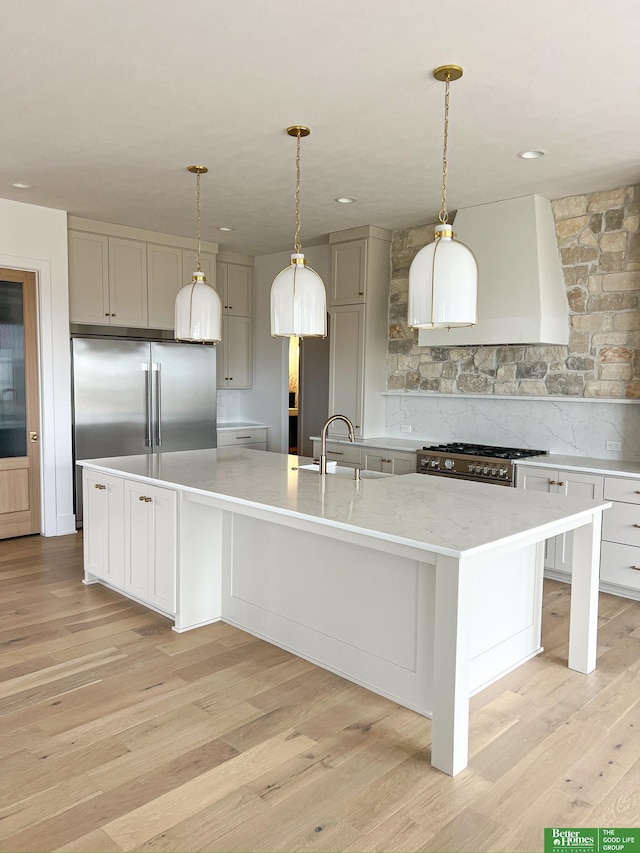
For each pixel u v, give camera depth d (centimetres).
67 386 526
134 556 359
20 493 518
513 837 186
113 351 552
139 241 571
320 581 292
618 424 443
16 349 507
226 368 690
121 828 188
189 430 609
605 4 220
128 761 222
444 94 292
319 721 248
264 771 216
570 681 284
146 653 307
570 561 419
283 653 309
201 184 433
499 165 388
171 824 190
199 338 347
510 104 301
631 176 409
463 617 211
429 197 459
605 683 283
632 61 259
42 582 410
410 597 255
